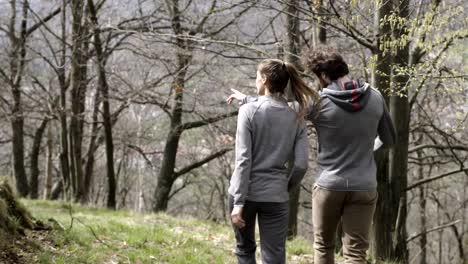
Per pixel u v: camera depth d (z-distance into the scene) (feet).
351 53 32.45
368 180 10.78
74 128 52.75
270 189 11.27
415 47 24.25
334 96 10.71
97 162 101.65
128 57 48.44
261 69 11.64
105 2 49.08
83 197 53.36
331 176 10.83
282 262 11.48
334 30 25.25
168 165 52.39
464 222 65.67
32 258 14.02
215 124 47.42
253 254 12.17
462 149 31.17
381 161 24.18
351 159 10.76
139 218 28.07
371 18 22.90
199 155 73.82
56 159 84.12
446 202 71.46
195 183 89.40
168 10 43.11
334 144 10.84
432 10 19.24
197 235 22.50
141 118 72.49
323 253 11.39
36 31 56.59
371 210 11.04
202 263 17.33
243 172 10.92
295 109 11.58
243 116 11.24
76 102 51.29
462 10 18.75
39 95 56.80
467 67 20.10
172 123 49.80
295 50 29.07
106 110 52.01
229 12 35.91
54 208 38.65
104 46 51.31
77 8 47.47
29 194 63.98
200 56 36.45
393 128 11.51
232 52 35.37
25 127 74.90
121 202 101.76
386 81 22.67
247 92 39.81
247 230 11.85
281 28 32.30
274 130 11.29
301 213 73.87
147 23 43.62
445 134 30.94
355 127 10.66
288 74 11.43
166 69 42.11
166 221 27.84
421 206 63.10
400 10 20.80
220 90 40.16
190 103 44.19
